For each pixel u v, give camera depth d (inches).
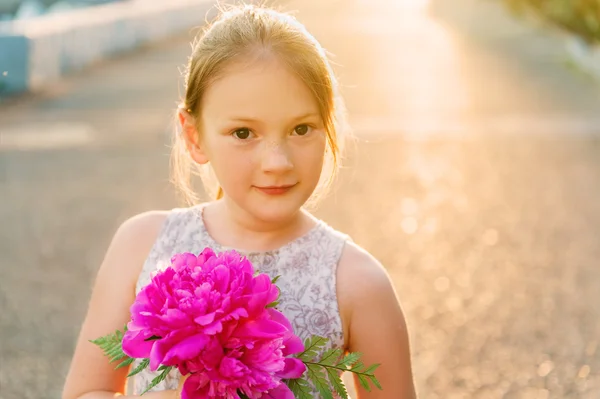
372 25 1057.5
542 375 171.5
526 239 262.8
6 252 251.3
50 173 356.2
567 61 726.5
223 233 77.4
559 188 331.3
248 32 67.8
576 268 235.3
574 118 482.3
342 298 73.4
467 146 408.5
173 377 73.6
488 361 177.3
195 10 1112.2
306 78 67.2
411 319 197.9
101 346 65.7
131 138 426.9
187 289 60.1
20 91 570.9
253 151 68.2
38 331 195.2
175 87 587.2
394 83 599.8
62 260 244.1
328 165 77.4
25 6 928.9
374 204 303.4
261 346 59.3
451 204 305.6
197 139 73.1
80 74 655.1
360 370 66.4
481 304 207.5
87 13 779.4
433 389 165.0
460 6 1163.3
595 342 186.4
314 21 1092.5
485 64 718.5
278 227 75.6
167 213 80.5
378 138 424.5
